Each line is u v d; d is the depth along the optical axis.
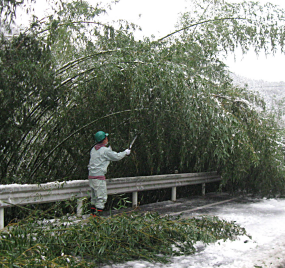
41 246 3.83
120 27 6.69
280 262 4.53
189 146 7.45
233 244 5.31
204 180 10.15
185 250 4.90
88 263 3.99
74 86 6.35
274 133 8.61
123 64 6.16
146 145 7.18
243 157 7.84
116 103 6.55
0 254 3.39
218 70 8.48
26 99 5.64
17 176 6.46
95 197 6.38
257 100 9.35
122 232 4.55
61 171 7.21
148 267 4.30
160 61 6.13
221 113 6.49
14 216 6.31
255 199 9.73
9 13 5.32
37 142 6.78
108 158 6.32
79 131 6.77
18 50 5.36
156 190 9.49
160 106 6.57
